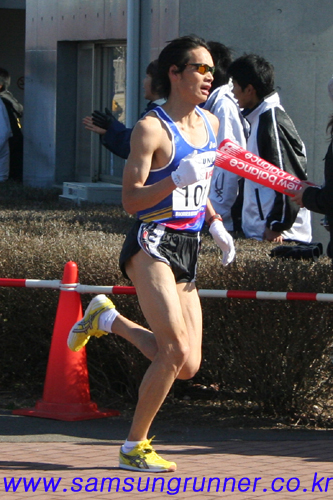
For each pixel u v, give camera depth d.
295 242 19.41
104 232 17.83
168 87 10.70
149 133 10.30
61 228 18.22
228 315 13.47
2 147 38.25
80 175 34.78
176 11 25.44
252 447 12.05
